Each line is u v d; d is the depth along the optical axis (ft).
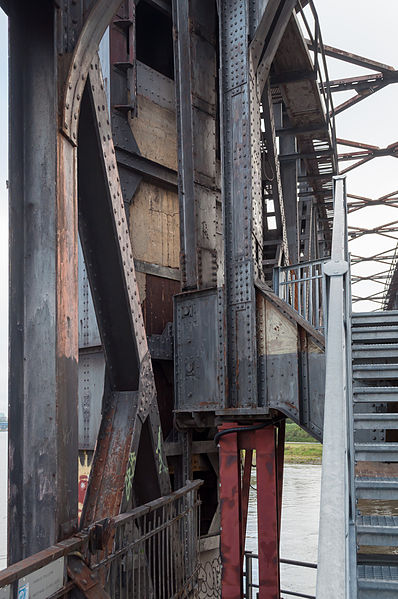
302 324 27.48
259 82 32.81
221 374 30.14
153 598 18.44
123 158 35.47
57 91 15.01
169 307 38.81
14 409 14.24
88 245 20.17
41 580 11.82
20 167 14.94
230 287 30.19
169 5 40.75
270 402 28.30
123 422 20.67
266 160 48.60
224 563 27.22
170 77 43.75
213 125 37.40
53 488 13.70
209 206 36.17
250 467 31.83
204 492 37.14
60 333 14.32
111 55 35.60
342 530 5.31
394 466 15.12
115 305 20.72
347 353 13.23
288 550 85.40
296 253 59.57
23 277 14.64
